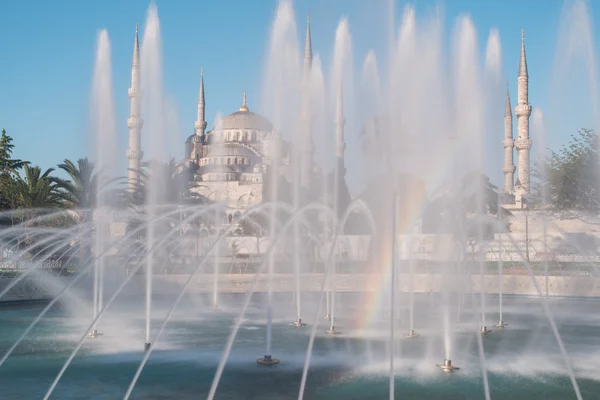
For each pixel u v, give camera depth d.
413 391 13.42
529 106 87.69
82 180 47.31
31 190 49.12
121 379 14.37
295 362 16.22
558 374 15.12
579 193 53.72
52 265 40.75
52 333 20.98
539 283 34.94
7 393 13.10
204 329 22.06
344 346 18.62
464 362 16.42
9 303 28.91
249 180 118.25
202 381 14.15
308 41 65.88
